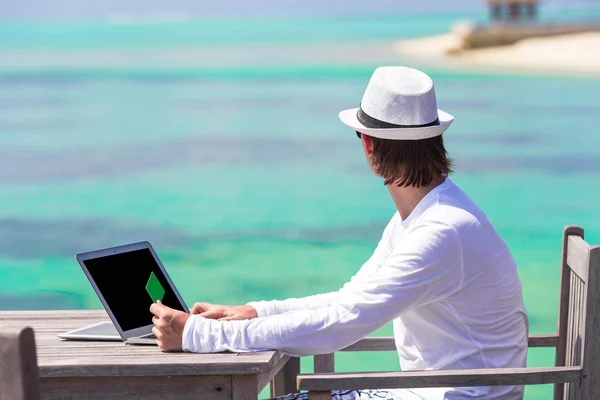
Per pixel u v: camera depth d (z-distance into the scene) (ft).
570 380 9.57
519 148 70.28
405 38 287.48
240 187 57.06
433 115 9.89
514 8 222.07
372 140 9.98
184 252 39.22
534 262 34.96
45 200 53.52
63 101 121.19
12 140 83.20
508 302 9.87
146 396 9.30
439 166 9.90
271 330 9.59
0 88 141.59
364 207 49.34
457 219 9.53
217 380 9.25
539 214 45.70
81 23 577.02
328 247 39.52
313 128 88.22
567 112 95.04
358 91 128.47
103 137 84.53
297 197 53.06
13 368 7.14
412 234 9.60
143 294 10.88
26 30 422.00
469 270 9.53
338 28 384.47
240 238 41.91
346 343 9.61
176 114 103.55
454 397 9.64
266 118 97.76
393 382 9.13
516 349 10.00
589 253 9.75
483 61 181.16
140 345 10.07
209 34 347.56
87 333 10.53
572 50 183.52
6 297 32.09
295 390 12.35
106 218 47.91
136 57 215.72
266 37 313.32
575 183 54.75
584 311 9.82
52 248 40.73
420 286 9.39
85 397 9.33
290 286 32.65
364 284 9.61
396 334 10.41
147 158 70.79
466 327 9.71
